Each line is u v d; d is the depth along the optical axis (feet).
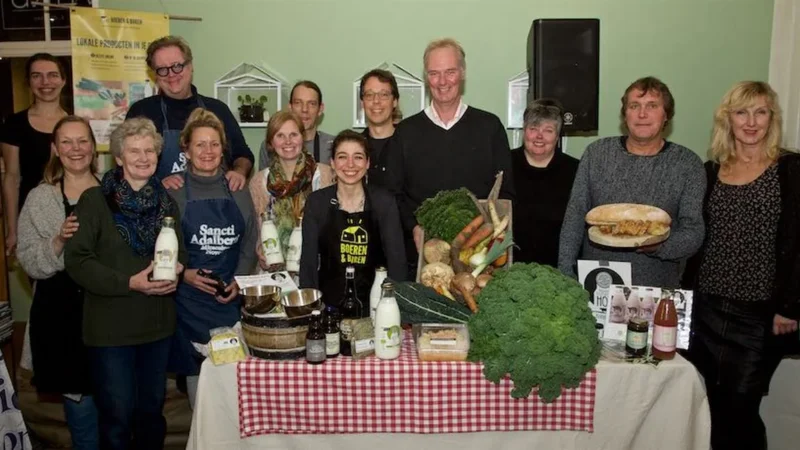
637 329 6.13
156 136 7.23
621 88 11.99
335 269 7.07
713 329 7.67
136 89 11.44
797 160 7.22
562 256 7.46
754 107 7.23
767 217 7.25
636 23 11.84
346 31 12.02
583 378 5.98
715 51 11.83
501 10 11.86
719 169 7.77
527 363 5.61
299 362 5.98
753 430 7.65
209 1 12.01
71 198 7.71
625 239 6.54
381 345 5.99
